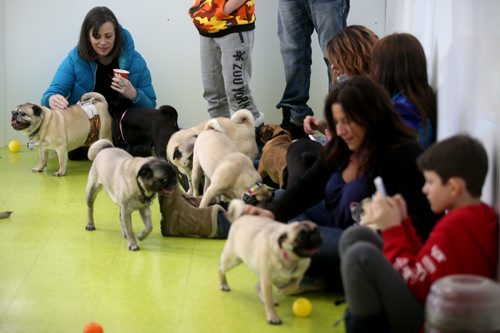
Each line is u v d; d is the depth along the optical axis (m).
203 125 4.39
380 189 2.19
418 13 3.81
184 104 5.56
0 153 5.19
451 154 2.09
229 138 4.12
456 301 1.79
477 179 2.09
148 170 3.22
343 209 2.65
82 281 3.05
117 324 2.66
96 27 4.85
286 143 4.21
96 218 3.86
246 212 2.80
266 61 5.50
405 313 2.05
